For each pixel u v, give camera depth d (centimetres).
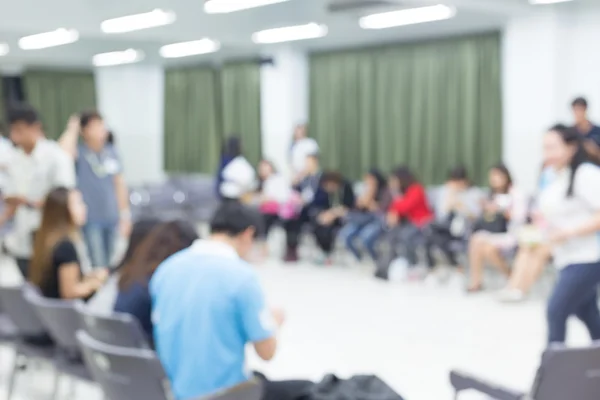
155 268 293
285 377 462
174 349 250
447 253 740
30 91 1351
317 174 877
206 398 221
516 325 575
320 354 509
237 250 266
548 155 386
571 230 377
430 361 489
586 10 796
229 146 845
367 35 954
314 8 751
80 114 510
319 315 617
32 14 766
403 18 811
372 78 1036
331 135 1093
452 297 678
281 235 1095
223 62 1247
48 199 368
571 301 387
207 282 249
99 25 845
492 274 771
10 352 504
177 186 1201
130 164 1427
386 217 798
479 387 261
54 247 365
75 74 1390
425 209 773
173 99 1362
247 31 914
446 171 955
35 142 454
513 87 838
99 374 269
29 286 361
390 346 525
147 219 311
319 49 1099
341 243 933
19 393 430
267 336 248
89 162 506
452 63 939
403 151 1000
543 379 240
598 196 372
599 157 381
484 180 919
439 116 958
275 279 775
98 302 376
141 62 1333
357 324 586
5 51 1133
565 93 810
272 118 1157
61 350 352
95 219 508
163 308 255
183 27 875
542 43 803
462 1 720
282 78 1127
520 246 659
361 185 1059
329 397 264
